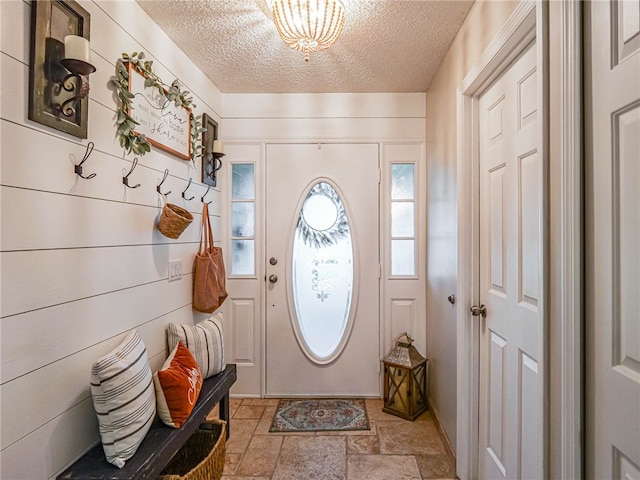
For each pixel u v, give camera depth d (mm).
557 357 960
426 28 1816
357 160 2689
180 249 1981
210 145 2414
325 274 2721
